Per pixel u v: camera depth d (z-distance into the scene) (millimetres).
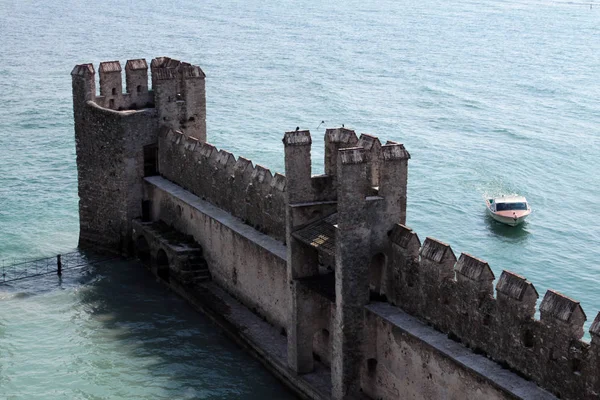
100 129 68250
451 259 42031
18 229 78250
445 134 111750
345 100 131125
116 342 56781
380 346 45000
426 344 41500
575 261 75125
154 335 57625
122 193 68562
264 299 55906
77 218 81625
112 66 69188
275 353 52219
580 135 111125
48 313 60938
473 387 39031
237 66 161125
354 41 196875
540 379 37188
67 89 140875
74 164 99812
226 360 54281
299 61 166875
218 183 61906
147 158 69312
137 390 51250
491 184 92688
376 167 46500
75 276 66938
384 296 46000
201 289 61219
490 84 145375
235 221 59656
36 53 177750
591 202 88312
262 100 130625
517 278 38062
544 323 36688
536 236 80062
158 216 68500
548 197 89500
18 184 91875
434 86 142750
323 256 50906
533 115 122312
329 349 50062
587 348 34938
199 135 69750
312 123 117062
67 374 52906
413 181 93312
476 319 40156
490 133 112250
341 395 46031
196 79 68250
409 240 43812
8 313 60875
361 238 44156
